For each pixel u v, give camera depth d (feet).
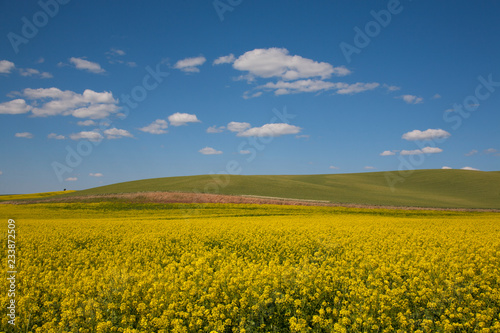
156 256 42.06
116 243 51.19
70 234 57.41
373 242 46.52
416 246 43.52
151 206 140.46
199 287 26.86
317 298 24.88
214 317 21.91
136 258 40.37
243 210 122.21
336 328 20.45
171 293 25.14
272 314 23.35
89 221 84.43
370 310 23.25
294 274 28.43
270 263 31.78
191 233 57.36
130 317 22.29
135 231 61.93
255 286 25.68
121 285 26.37
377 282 26.86
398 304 23.79
